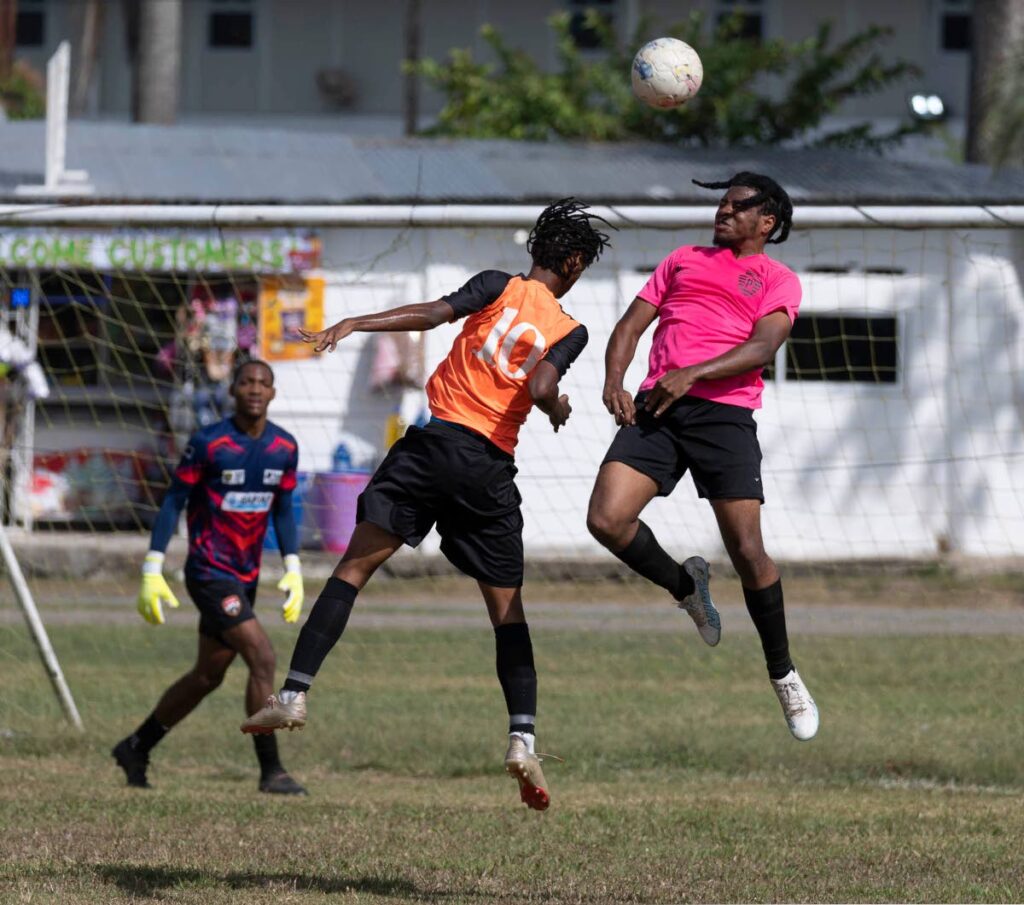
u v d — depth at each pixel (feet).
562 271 70.13
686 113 326.85
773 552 217.15
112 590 197.36
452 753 112.78
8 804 87.15
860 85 337.72
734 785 101.96
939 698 134.51
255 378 96.12
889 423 219.00
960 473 219.41
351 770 109.29
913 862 73.82
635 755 112.47
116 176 233.14
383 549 67.36
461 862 73.51
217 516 96.78
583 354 203.00
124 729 120.37
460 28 418.51
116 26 426.10
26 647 157.58
